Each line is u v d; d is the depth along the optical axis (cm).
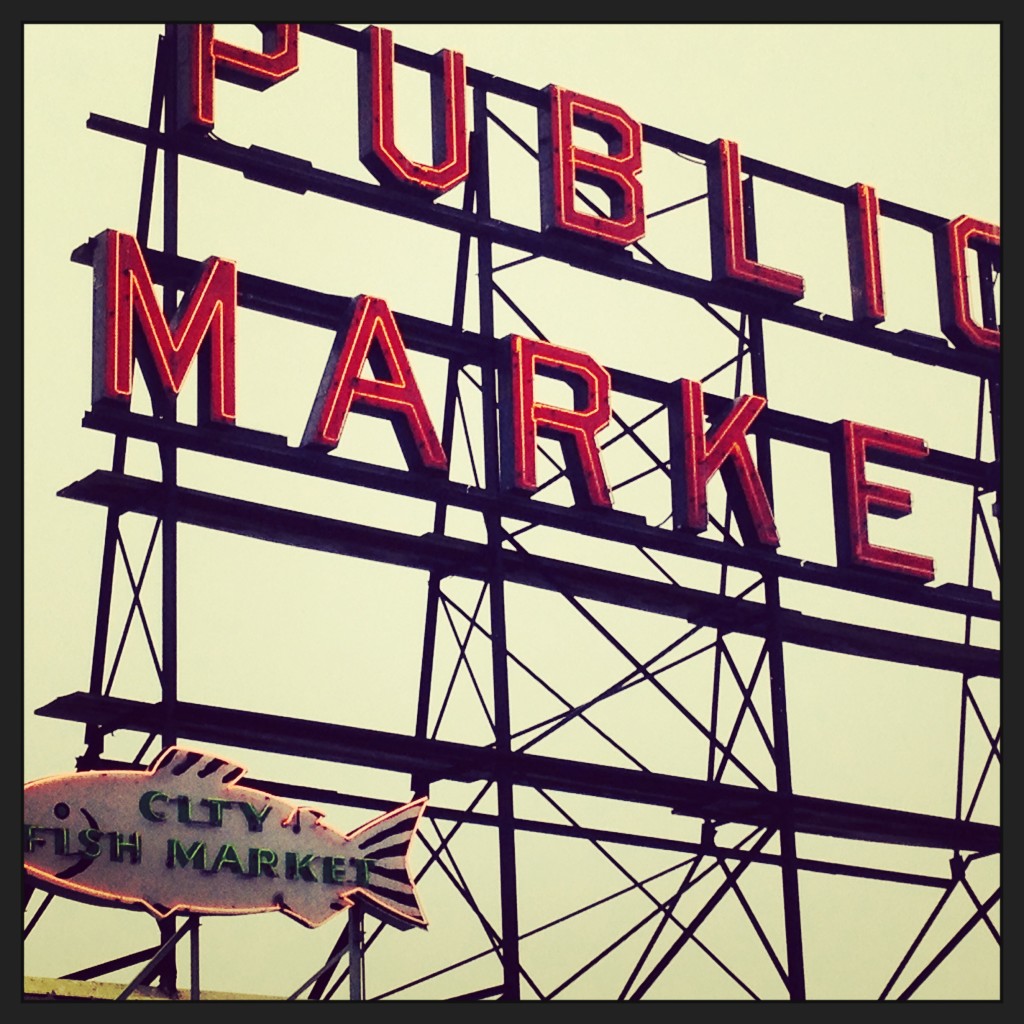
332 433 4238
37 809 3684
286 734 4106
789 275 4825
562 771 4341
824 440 4859
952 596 4866
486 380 4512
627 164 4700
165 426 4109
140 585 4075
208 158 4303
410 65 4566
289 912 3812
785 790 4562
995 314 5175
